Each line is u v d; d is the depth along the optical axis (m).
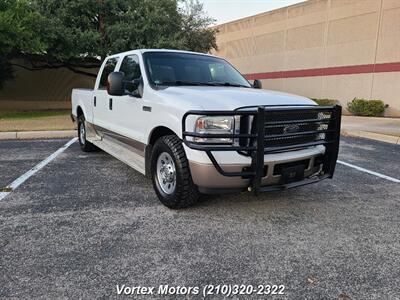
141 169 4.47
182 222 3.61
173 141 3.77
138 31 13.71
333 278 2.66
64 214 3.77
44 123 10.81
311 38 22.50
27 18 11.88
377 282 2.62
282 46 24.72
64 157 6.62
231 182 3.38
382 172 5.97
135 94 4.47
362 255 3.02
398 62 17.94
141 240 3.19
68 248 3.01
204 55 5.30
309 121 3.72
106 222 3.58
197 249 3.05
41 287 2.45
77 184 4.88
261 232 3.42
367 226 3.63
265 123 3.37
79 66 17.11
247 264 2.82
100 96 5.78
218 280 2.60
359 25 19.58
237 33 28.80
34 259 2.82
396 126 12.41
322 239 3.30
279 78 25.19
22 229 3.37
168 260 2.86
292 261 2.89
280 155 3.55
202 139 3.36
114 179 5.15
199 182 3.45
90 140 6.45
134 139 4.55
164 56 4.84
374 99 19.16
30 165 5.93
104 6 14.43
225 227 3.51
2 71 15.21
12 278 2.55
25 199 4.22
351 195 4.66
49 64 16.53
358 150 8.12
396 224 3.70
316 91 22.52
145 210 3.93
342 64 20.70
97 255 2.91
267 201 4.30
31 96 17.20
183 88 4.10
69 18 14.24
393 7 17.86
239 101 3.48
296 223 3.66
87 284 2.50
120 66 5.30
